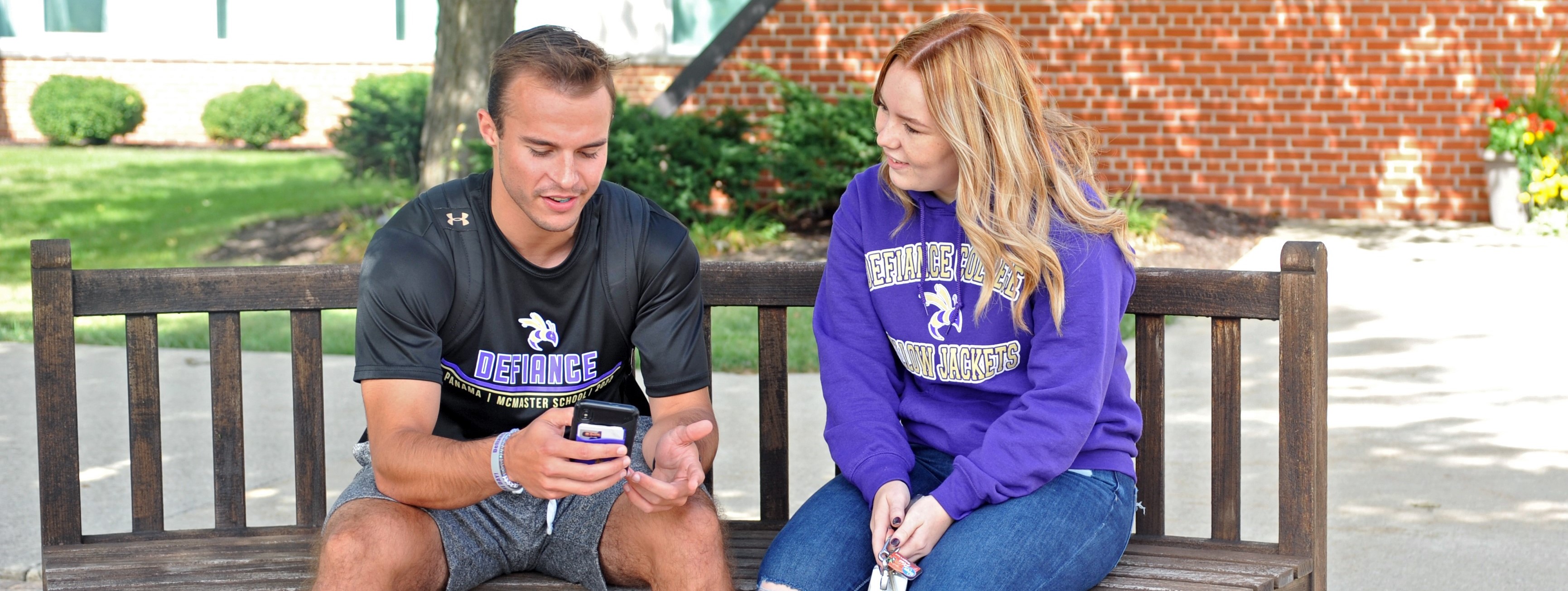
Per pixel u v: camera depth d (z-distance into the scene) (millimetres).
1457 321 7168
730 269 2887
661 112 11539
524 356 2473
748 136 11383
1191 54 11648
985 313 2484
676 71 15000
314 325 2840
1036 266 2371
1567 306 7551
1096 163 2635
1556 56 11227
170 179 14328
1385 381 5855
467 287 2395
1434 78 11453
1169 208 11383
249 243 10594
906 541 2330
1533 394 5582
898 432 2547
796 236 10492
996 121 2387
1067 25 11719
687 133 10242
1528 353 6375
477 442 2211
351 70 18078
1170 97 11727
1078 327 2395
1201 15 11586
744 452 4883
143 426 2799
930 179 2482
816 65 11516
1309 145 11656
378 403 2316
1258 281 2627
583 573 2402
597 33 15875
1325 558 2688
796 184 10555
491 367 2465
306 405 2848
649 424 2613
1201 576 2467
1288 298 2600
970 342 2521
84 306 2742
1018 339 2504
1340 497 4281
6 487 4344
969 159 2395
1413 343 6633
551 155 2260
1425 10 11375
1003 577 2240
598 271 2453
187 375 6156
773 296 2885
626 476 2221
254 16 18156
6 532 3859
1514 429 5047
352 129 13031
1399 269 9008
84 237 10758
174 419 5355
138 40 18234
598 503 2391
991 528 2307
